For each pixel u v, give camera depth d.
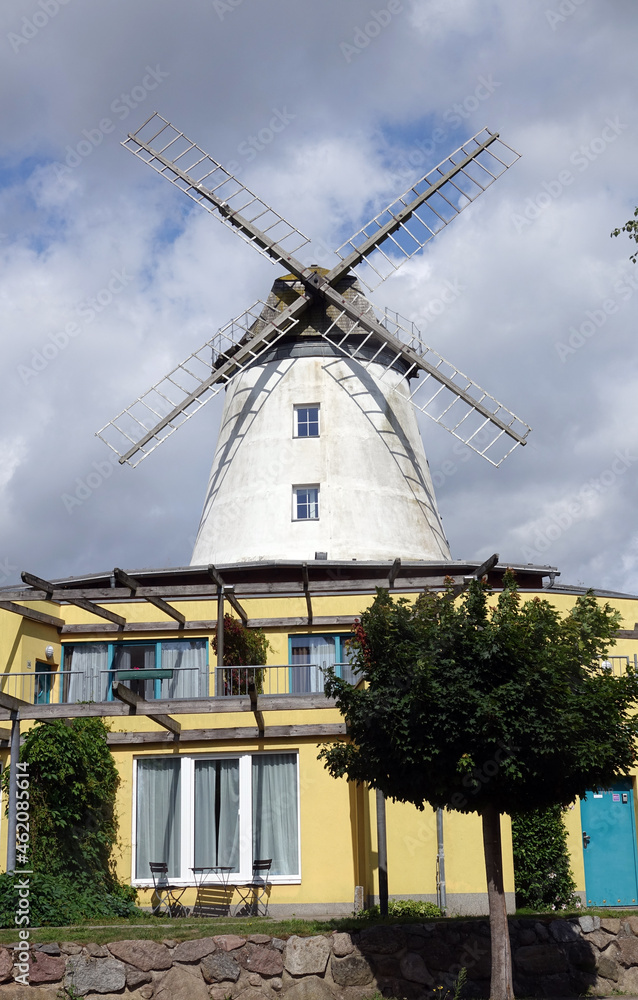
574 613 15.12
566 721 13.80
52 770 19.08
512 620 14.59
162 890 20.02
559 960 15.70
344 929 15.33
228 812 20.38
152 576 27.20
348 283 31.73
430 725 13.95
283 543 28.70
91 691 23.98
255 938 14.97
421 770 14.35
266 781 20.41
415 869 19.83
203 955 14.73
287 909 19.59
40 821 18.84
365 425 30.30
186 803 20.42
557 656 14.20
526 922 15.81
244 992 14.70
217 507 30.41
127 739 20.64
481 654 14.01
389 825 19.98
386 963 15.09
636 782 21.48
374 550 28.69
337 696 15.09
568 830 21.08
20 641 22.66
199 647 24.02
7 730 19.89
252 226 31.80
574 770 14.20
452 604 15.13
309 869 19.72
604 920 16.14
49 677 24.03
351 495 29.30
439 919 16.05
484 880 19.73
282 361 31.09
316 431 30.17
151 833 20.42
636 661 20.81
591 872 21.17
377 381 31.03
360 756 15.12
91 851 19.47
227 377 32.00
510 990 14.40
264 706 18.28
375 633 14.68
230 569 26.64
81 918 17.45
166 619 24.08
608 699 14.30
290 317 31.09
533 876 20.34
